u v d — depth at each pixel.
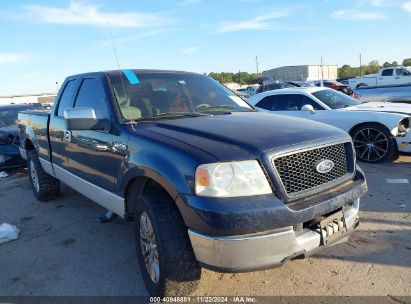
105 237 4.45
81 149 4.12
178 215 2.82
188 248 2.76
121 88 3.88
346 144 3.13
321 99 8.16
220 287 3.22
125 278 3.51
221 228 2.43
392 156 7.16
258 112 4.01
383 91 11.70
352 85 28.03
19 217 5.35
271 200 2.53
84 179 4.22
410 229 4.14
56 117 4.93
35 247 4.30
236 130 2.96
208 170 2.52
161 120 3.48
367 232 4.12
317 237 2.73
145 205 2.94
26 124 6.08
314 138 2.87
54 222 5.05
